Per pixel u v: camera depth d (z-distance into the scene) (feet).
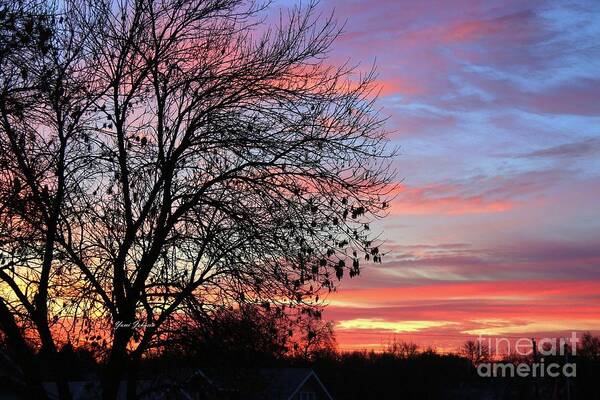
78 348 51.72
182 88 51.52
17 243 47.88
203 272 50.31
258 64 51.80
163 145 51.34
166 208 49.98
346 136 50.44
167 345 50.44
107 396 49.83
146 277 49.90
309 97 51.03
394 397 279.69
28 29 45.57
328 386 227.61
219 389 53.98
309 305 49.93
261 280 49.57
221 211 50.08
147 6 51.60
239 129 50.47
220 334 49.96
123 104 51.03
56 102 48.21
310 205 49.55
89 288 49.52
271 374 76.79
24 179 47.57
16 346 48.65
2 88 46.68
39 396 48.96
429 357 292.40
